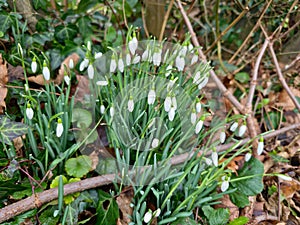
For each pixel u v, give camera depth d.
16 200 0.37
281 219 0.43
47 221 0.35
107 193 0.38
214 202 0.39
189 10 0.55
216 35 0.58
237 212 0.41
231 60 0.61
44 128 0.40
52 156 0.39
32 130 0.39
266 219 0.41
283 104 0.57
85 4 0.55
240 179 0.38
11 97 0.44
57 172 0.40
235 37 0.64
